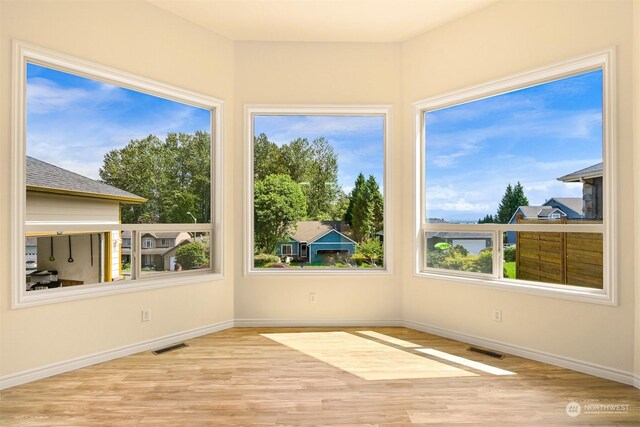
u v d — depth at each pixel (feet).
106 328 10.38
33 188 9.35
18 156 8.82
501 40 11.06
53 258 9.77
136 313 11.05
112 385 8.71
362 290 13.74
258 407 7.67
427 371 9.55
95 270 10.58
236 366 9.88
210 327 12.92
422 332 12.94
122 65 10.75
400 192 13.66
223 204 13.32
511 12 10.83
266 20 12.32
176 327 12.01
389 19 12.19
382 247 13.99
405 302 13.60
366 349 11.19
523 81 10.69
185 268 12.66
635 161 8.64
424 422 7.12
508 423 7.09
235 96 13.62
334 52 13.67
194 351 11.09
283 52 13.65
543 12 10.17
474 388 8.57
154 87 11.51
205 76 12.80
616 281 8.88
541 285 10.50
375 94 13.66
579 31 9.52
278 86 13.64
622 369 8.84
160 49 11.62
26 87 9.21
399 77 13.69
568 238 10.05
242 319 13.67
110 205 10.85
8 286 8.64
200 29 12.67
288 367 9.80
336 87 13.66
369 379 9.05
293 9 11.68
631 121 8.73
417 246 13.32
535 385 8.72
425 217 13.39
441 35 12.53
